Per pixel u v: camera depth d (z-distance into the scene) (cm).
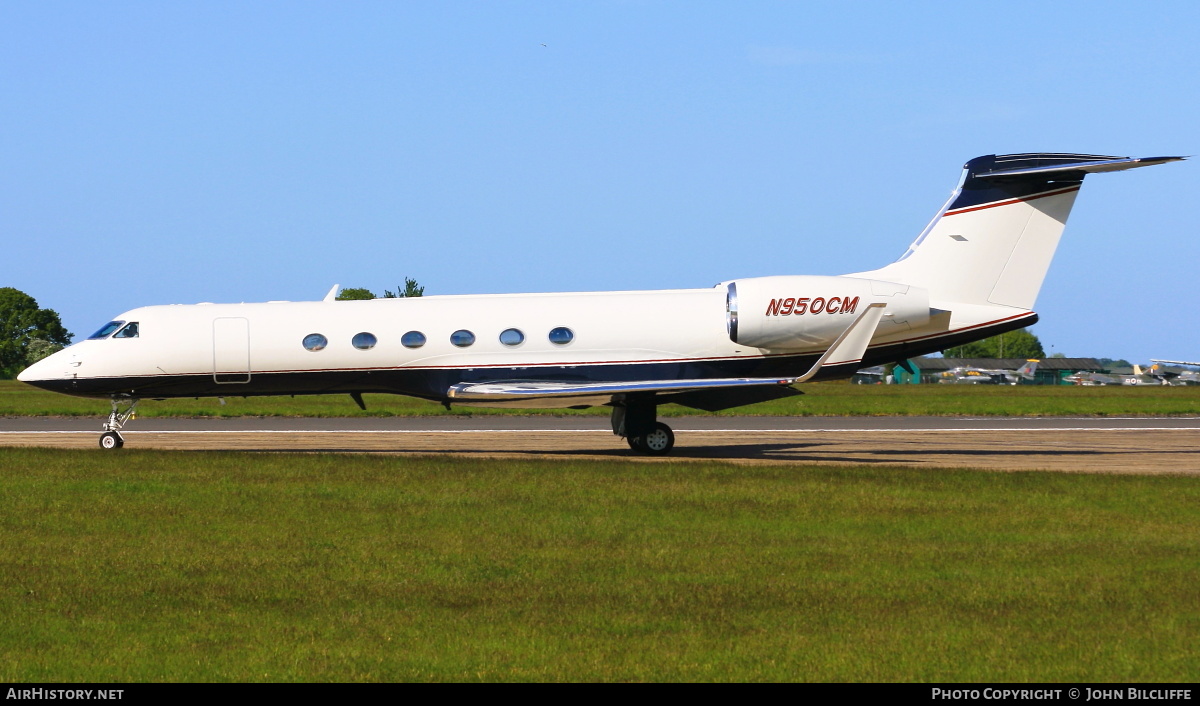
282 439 8956
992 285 7488
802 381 6938
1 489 5225
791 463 6831
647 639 2833
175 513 4612
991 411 13088
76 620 3017
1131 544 4016
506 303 7588
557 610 3109
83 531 4238
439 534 4178
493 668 2605
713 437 9375
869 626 2948
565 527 4316
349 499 4959
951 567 3638
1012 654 2716
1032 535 4203
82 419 11488
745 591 3309
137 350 7431
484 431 9781
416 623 2981
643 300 7575
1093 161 7306
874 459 7438
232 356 7456
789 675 2559
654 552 3866
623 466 6031
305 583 3422
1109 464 7081
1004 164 7388
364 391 7681
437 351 7444
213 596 3262
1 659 2688
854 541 4069
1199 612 3089
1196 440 9225
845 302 7219
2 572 3556
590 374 7412
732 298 7344
